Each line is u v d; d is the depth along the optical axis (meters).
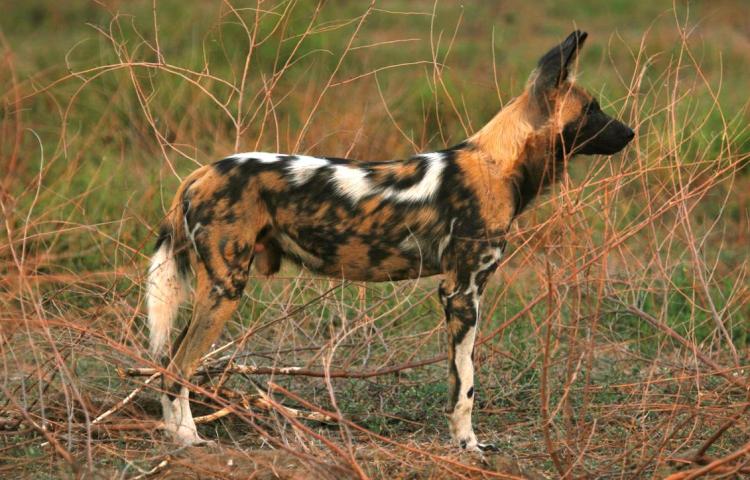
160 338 7.68
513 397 8.93
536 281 11.27
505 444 7.92
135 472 6.98
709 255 13.04
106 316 10.01
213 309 7.57
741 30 27.11
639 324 10.45
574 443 7.41
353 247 7.70
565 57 7.72
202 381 8.36
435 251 7.67
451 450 7.39
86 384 8.59
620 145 7.98
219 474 6.78
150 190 12.67
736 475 6.92
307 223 7.66
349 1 28.97
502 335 10.05
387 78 19.00
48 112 17.16
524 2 31.56
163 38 21.58
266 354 9.03
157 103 15.58
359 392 9.05
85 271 10.91
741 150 15.44
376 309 10.27
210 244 7.55
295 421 6.65
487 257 7.57
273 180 7.62
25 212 11.82
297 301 10.46
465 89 17.44
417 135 16.20
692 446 7.77
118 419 8.02
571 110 7.83
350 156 13.82
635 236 11.97
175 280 7.85
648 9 30.48
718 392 8.60
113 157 14.73
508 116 7.77
